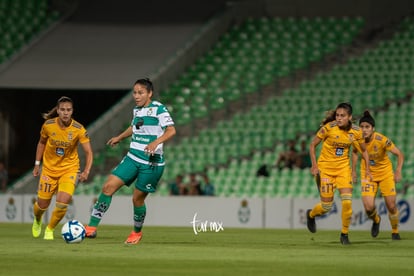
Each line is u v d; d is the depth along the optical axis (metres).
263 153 74.88
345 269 24.86
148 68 85.50
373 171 41.75
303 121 77.12
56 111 35.38
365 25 90.75
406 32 88.00
